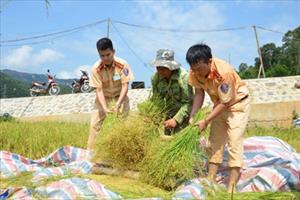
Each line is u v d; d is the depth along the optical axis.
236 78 2.80
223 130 2.87
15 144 4.79
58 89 14.39
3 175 2.92
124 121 3.22
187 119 3.13
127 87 3.62
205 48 2.64
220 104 2.69
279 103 9.54
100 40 3.48
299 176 2.83
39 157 4.49
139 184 2.86
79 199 2.33
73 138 5.06
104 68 3.63
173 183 2.75
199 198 2.37
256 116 9.53
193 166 2.79
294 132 7.38
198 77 2.78
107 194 2.42
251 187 2.78
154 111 3.18
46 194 2.40
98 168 3.17
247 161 3.20
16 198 2.40
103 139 3.15
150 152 2.92
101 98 3.63
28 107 11.67
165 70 3.03
